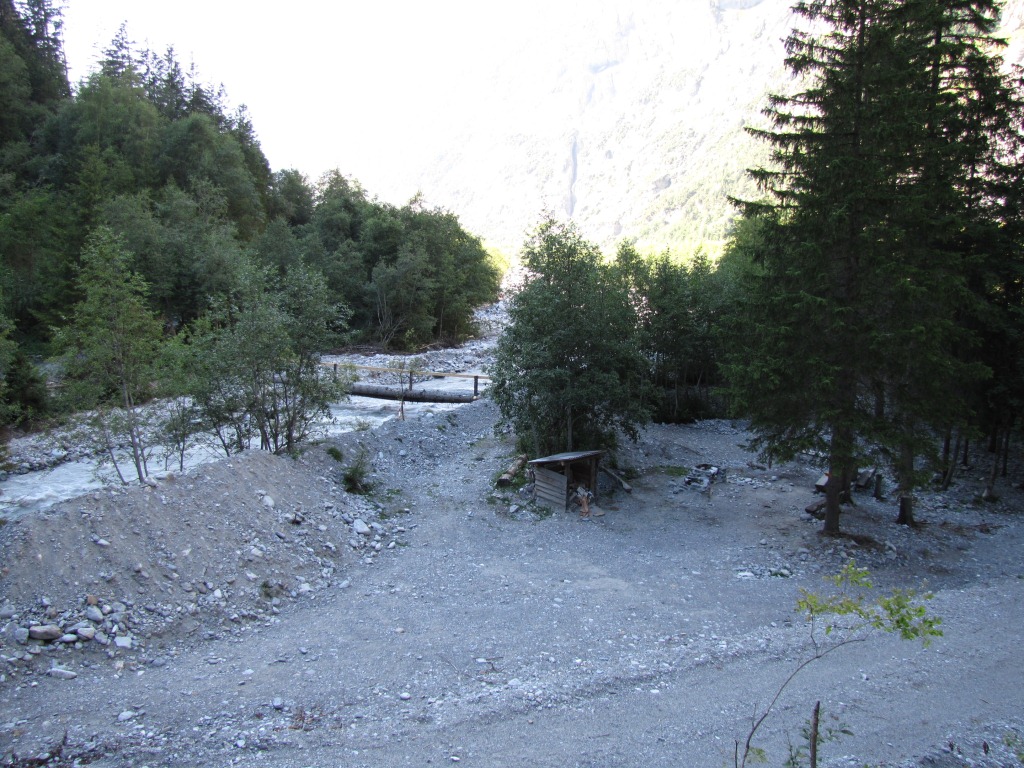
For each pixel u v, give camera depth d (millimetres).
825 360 18547
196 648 12984
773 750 9586
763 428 20719
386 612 14844
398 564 17922
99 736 9664
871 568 18391
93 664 11945
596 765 9211
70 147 64812
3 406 28609
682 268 41344
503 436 28562
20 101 71562
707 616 14930
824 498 24219
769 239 19172
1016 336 22516
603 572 17594
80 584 13273
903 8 17422
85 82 71938
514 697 10977
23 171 65375
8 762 9031
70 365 20375
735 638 13641
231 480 18141
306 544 17562
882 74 17312
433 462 27219
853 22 18047
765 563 18516
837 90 18094
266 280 22844
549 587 16438
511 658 12641
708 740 9859
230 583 14914
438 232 73000
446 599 15633
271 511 18016
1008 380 23875
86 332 20000
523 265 25844
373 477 23875
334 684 11523
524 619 14500
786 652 12891
